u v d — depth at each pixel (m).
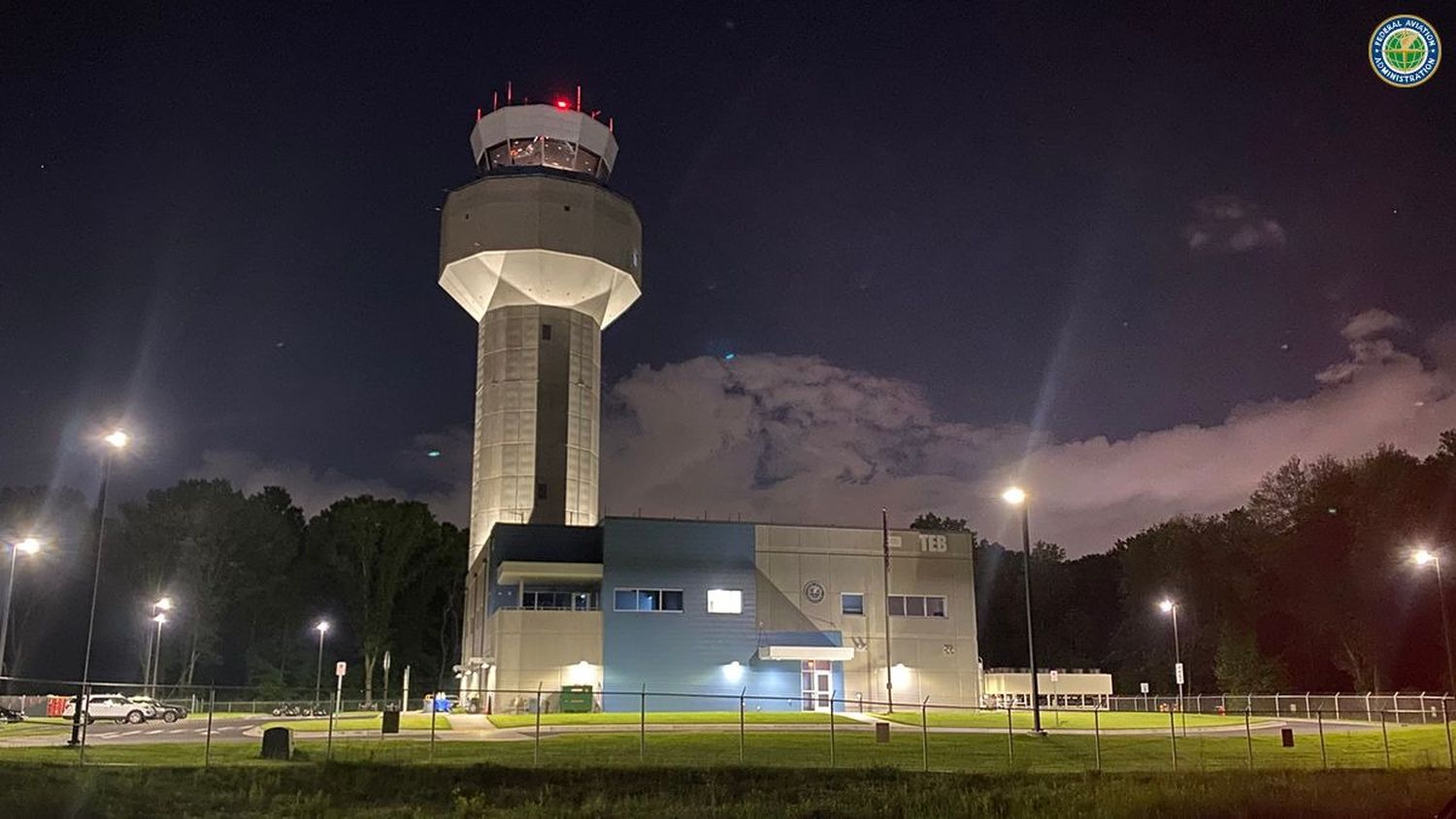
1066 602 131.12
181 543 97.06
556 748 35.62
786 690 67.25
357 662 108.81
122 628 100.50
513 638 64.44
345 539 106.69
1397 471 77.88
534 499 79.62
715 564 68.12
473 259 82.44
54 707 59.09
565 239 81.88
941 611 71.38
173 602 94.62
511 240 81.44
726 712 59.12
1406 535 74.94
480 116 88.88
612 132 89.94
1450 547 72.75
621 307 88.25
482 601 75.19
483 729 45.97
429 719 54.25
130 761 29.81
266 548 101.88
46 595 98.25
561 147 87.56
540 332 82.69
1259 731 49.06
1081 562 133.75
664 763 31.08
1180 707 69.00
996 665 129.25
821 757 33.62
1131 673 105.94
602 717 54.56
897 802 24.03
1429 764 33.84
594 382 84.50
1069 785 26.72
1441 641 76.38
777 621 68.12
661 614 66.56
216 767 27.81
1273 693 88.06
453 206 84.69
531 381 81.56
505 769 27.92
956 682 70.50
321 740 38.47
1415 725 55.31
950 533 72.75
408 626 113.00
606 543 67.00
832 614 69.25
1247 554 98.69
